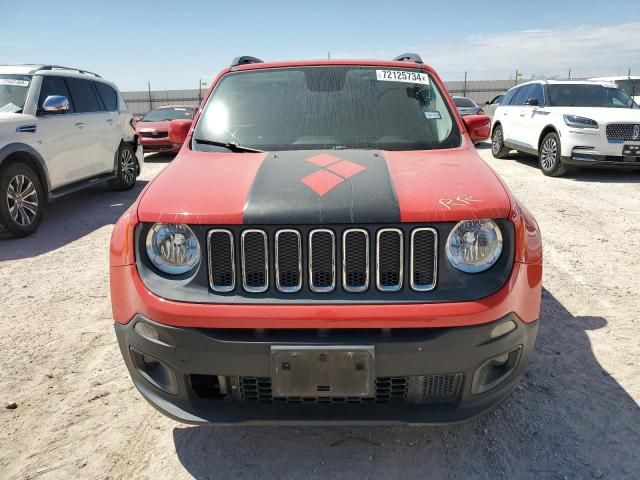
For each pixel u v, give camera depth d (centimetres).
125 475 229
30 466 234
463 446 241
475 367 202
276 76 339
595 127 853
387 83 332
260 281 205
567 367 303
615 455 232
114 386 296
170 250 209
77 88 757
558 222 620
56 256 536
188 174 248
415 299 198
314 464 232
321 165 244
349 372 197
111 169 828
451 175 237
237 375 202
